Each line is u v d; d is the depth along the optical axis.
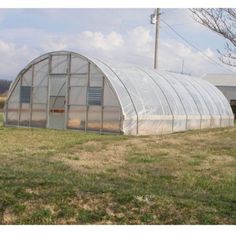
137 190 7.88
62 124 22.28
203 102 26.28
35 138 17.55
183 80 27.02
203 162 12.51
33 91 23.38
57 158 12.42
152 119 21.22
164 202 7.09
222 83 56.31
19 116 23.88
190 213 6.79
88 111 21.27
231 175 10.59
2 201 7.14
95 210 6.86
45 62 22.91
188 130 23.55
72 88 21.95
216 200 7.79
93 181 9.03
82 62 21.61
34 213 6.80
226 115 28.42
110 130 20.44
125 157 13.04
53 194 7.34
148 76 23.55
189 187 9.45
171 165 11.87
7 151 13.63
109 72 21.14
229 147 15.57
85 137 18.30
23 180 8.25
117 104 20.22
